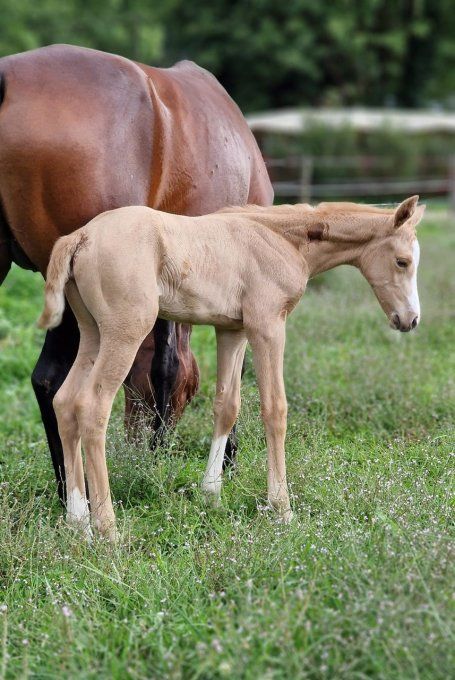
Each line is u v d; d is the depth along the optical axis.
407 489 7.88
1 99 7.47
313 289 18.48
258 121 47.59
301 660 5.19
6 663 5.48
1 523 7.35
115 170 7.66
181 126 8.41
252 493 8.41
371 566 6.18
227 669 5.10
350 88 60.38
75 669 5.31
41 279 17.69
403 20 60.94
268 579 6.33
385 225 8.08
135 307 7.20
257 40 57.78
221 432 8.42
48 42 52.84
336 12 58.66
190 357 9.90
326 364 12.49
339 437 10.30
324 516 7.50
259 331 7.84
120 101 7.76
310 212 8.10
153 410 9.34
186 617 5.87
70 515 7.55
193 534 7.54
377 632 5.32
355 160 44.28
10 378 13.03
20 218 7.56
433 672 5.13
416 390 11.45
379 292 8.23
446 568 6.01
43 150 7.39
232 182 9.07
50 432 8.04
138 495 8.66
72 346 7.89
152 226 7.30
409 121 49.09
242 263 7.79
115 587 6.52
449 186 42.50
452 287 18.62
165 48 62.75
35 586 6.78
